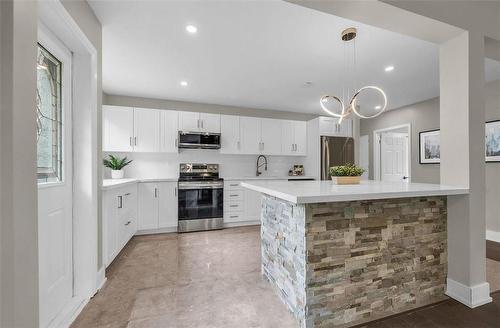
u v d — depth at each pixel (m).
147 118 3.94
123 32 2.19
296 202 1.30
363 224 1.67
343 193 1.42
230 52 2.57
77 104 1.88
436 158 4.13
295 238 1.63
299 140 4.98
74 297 1.85
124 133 3.82
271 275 2.09
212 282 2.18
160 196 3.77
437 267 1.92
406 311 1.77
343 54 2.61
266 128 4.71
